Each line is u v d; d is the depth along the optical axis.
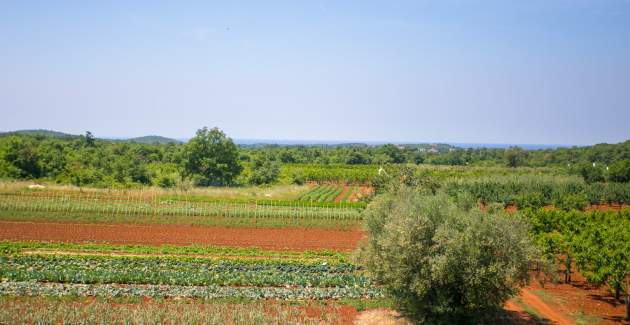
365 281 35.50
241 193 84.44
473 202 28.86
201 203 68.56
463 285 24.09
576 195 75.69
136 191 78.06
